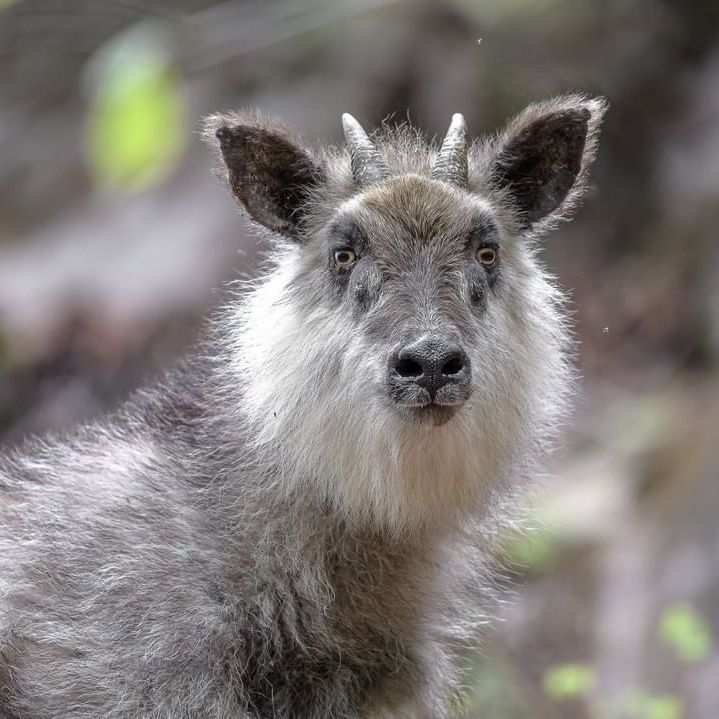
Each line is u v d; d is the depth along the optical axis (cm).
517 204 1155
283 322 1075
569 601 1622
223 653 1015
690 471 1744
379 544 1061
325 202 1102
